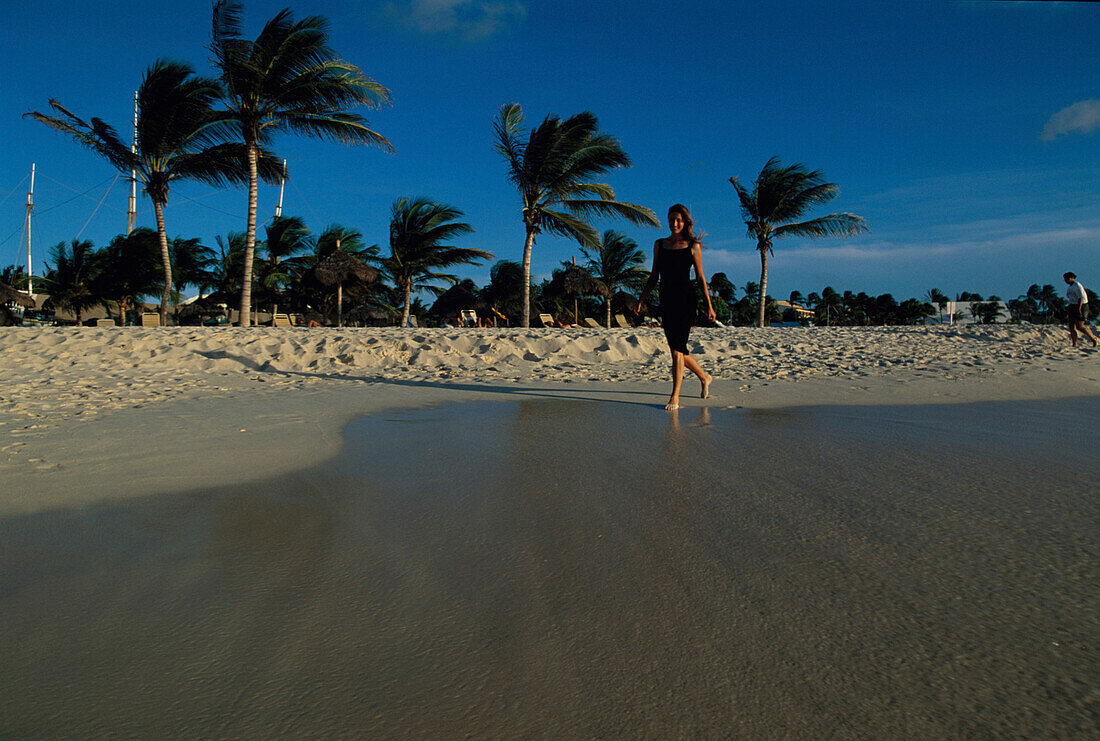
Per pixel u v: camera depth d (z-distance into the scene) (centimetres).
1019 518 165
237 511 184
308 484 213
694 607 119
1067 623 109
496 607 121
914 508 176
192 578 136
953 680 94
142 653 106
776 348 813
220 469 234
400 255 2486
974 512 171
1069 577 128
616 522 169
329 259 2394
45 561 147
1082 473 212
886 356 714
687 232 388
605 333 985
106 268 2634
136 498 198
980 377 514
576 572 136
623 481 211
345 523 172
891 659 100
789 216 2295
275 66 1438
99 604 124
